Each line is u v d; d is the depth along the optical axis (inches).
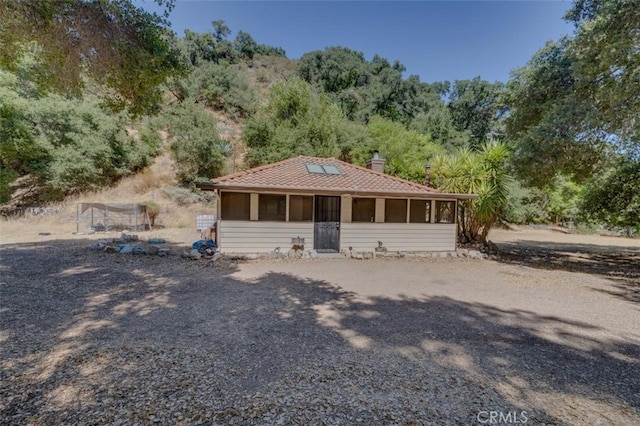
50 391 101.8
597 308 214.8
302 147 855.7
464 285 276.1
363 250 432.5
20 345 137.0
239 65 1801.2
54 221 665.0
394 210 446.9
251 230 394.6
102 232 597.0
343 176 450.0
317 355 133.6
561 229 976.9
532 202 965.8
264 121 899.4
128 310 189.5
